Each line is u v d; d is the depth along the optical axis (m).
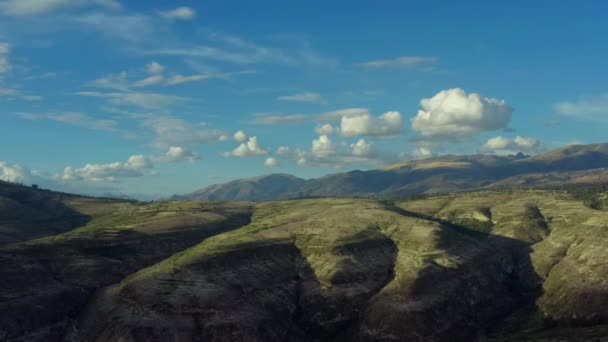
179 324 142.75
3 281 153.38
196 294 154.00
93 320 151.38
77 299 166.12
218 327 144.50
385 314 166.12
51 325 149.88
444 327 165.38
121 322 142.75
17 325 141.25
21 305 148.25
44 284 163.50
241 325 147.88
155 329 139.25
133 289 157.38
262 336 149.00
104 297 164.00
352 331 166.38
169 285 157.62
